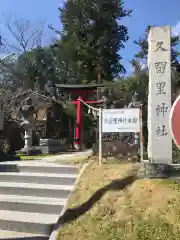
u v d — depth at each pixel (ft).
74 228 13.29
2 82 65.92
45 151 34.30
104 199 14.66
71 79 69.36
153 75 16.12
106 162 19.67
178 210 12.69
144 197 13.99
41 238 13.56
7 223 14.51
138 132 19.66
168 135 15.81
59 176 18.47
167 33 16.20
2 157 25.36
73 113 54.13
